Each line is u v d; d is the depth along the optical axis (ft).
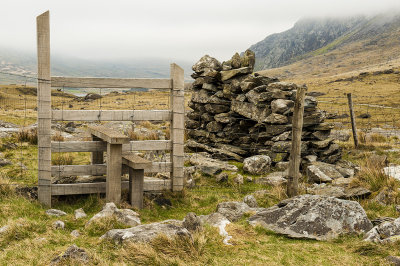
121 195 28.94
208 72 51.98
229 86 50.16
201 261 16.97
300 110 30.83
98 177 31.12
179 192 31.42
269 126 44.52
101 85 28.60
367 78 555.69
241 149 47.55
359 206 22.45
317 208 22.24
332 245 19.90
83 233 20.68
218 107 50.37
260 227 22.09
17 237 19.06
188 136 54.65
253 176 39.70
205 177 37.35
